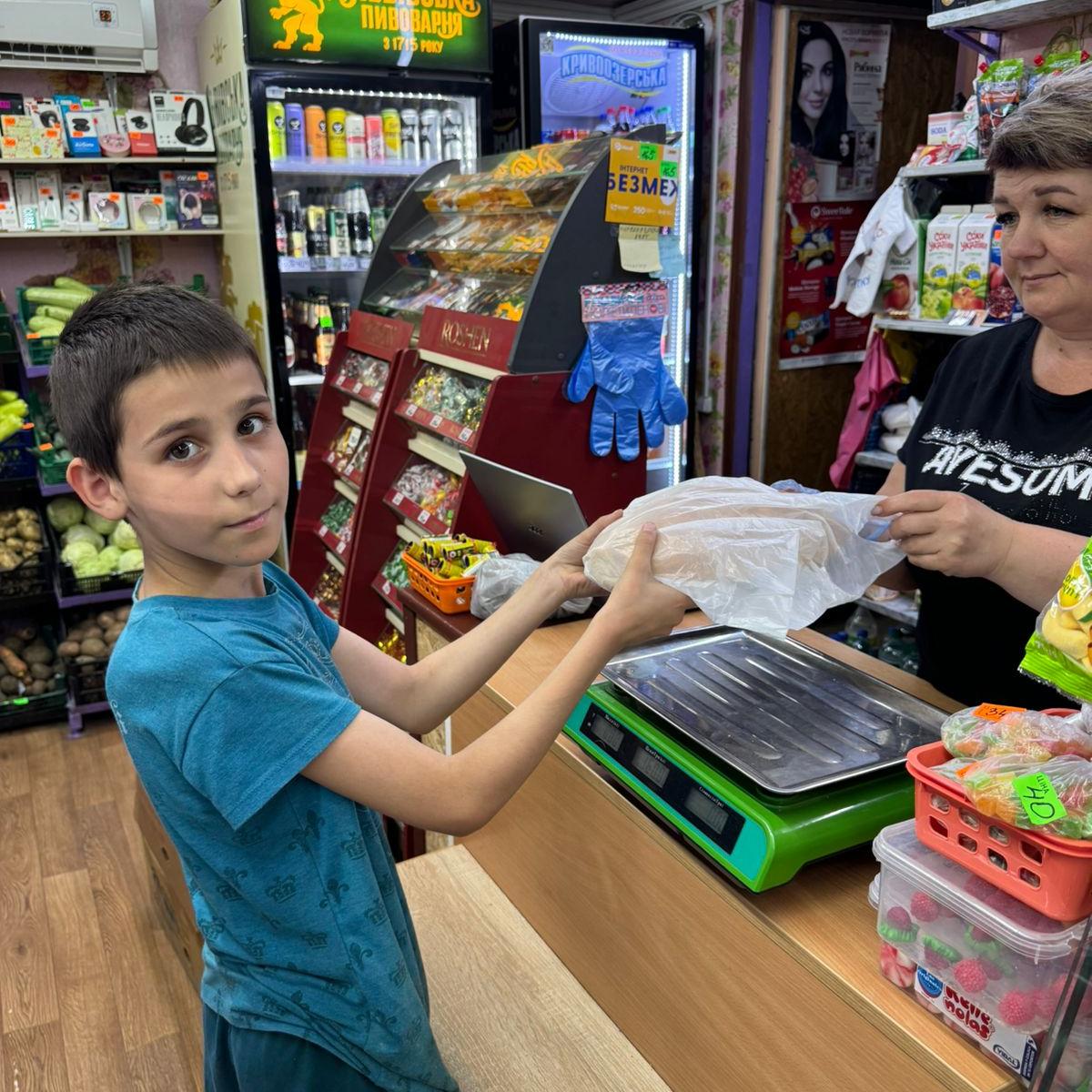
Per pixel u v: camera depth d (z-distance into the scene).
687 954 1.15
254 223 3.69
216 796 0.84
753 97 4.12
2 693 3.71
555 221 2.84
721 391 4.50
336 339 3.73
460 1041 1.26
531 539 2.20
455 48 3.76
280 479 0.89
